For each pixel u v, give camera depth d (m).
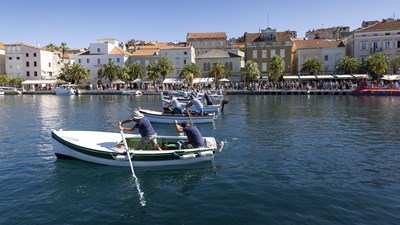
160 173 13.07
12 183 12.03
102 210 9.77
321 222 8.84
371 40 76.31
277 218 9.12
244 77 76.62
